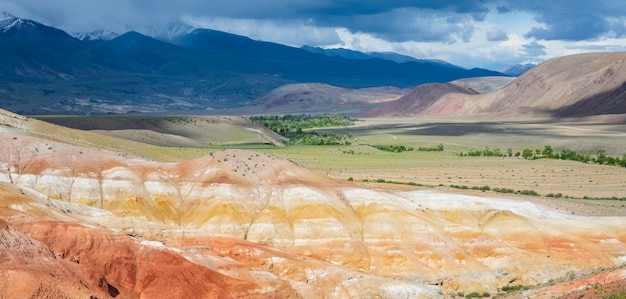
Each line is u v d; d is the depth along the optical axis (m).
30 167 102.69
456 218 109.06
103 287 67.50
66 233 73.19
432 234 99.38
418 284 87.69
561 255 100.25
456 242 99.81
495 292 92.19
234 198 104.25
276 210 101.94
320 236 97.88
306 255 95.44
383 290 83.94
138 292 72.25
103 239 74.38
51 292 59.53
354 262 95.06
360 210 105.56
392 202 106.56
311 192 104.94
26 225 72.50
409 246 97.50
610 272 76.31
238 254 86.94
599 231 106.19
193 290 72.25
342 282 84.19
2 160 102.50
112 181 103.88
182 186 108.12
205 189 106.25
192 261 77.69
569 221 110.12
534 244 101.81
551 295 75.69
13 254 61.66
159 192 105.06
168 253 76.31
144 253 76.31
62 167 103.56
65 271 64.44
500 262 96.94
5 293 56.75
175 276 73.06
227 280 75.81
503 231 103.94
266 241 97.00
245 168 110.06
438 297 85.69
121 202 101.31
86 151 110.12
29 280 58.62
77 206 88.62
